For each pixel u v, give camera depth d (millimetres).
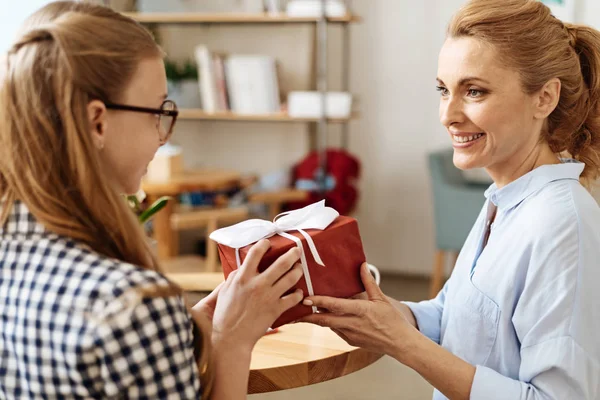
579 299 1207
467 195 3975
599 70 1368
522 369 1251
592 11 4395
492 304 1332
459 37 1318
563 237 1236
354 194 4465
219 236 1268
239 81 4414
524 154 1366
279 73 4746
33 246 959
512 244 1317
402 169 4945
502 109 1293
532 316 1240
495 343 1331
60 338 900
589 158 1430
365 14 4828
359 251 1305
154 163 3992
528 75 1282
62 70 942
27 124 953
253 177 4387
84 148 954
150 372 918
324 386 3320
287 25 4688
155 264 1056
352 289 1316
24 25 1011
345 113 4258
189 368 970
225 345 1132
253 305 1140
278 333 1621
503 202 1381
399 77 4844
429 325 1610
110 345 886
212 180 3998
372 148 4977
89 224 977
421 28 4750
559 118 1372
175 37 4898
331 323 1271
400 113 4883
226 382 1121
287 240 1231
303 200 4387
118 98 988
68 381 909
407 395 3234
